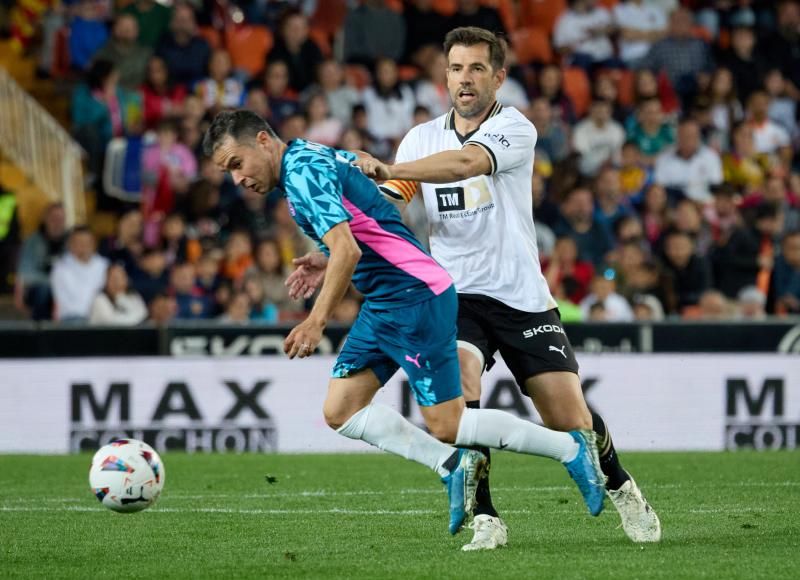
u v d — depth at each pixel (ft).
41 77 205.46
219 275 163.53
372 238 62.80
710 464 115.96
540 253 173.06
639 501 69.10
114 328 139.54
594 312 155.43
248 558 65.46
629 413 138.00
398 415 65.36
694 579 57.31
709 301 158.61
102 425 135.85
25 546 70.38
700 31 219.20
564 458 64.90
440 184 70.49
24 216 191.31
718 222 181.98
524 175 70.03
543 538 71.56
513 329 69.05
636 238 164.96
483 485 68.13
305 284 69.26
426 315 62.75
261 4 209.67
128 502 71.15
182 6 193.36
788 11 222.89
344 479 106.42
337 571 60.80
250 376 136.46
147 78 191.01
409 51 206.59
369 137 187.21
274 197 177.68
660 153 196.34
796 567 60.39
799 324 143.13
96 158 187.11
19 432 135.54
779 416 139.13
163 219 175.11
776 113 212.02
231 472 112.37
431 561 63.26
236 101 191.83
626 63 212.23
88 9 202.90
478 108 70.28
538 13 218.18
